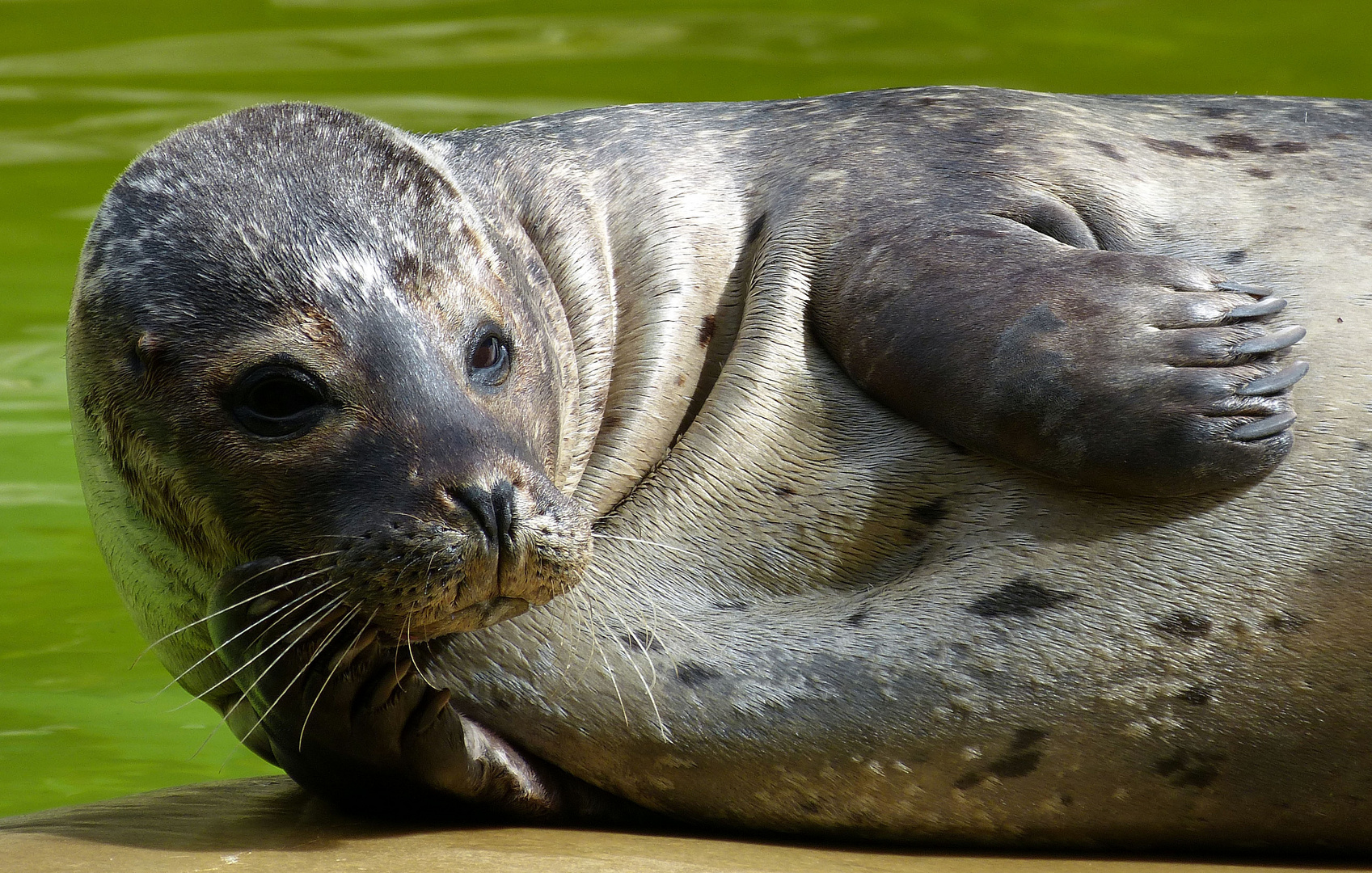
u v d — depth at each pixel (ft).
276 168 53.31
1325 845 53.98
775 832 56.13
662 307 60.49
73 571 80.28
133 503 55.16
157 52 167.43
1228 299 52.37
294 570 50.78
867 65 158.92
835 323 56.90
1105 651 52.80
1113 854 54.65
